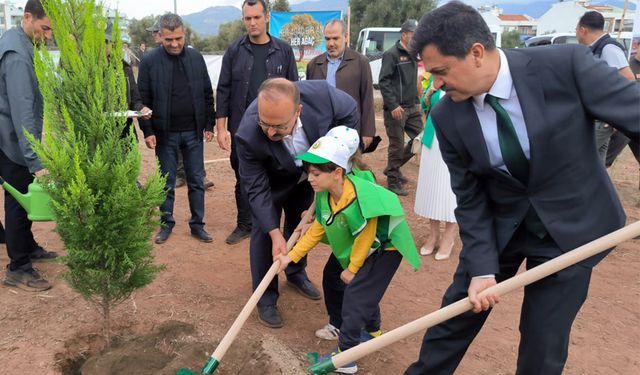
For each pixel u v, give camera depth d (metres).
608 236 2.08
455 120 2.30
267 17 5.01
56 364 3.09
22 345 3.25
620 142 6.93
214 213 6.18
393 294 4.27
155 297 3.97
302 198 3.85
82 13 2.77
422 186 4.84
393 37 19.08
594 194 2.22
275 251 3.16
